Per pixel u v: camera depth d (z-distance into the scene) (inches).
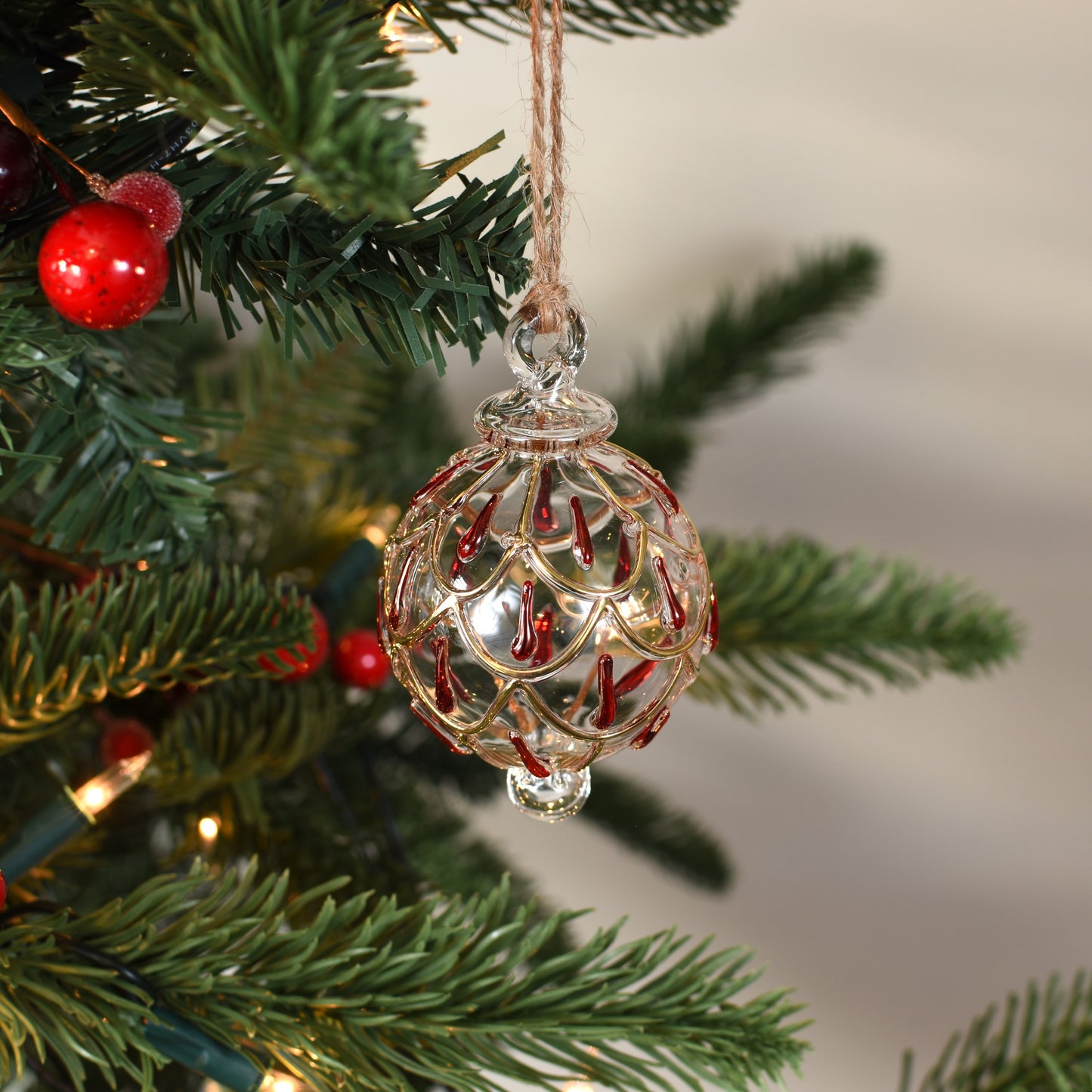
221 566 17.8
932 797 33.6
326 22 12.3
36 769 19.7
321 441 22.4
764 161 30.2
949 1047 18.3
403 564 15.3
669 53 29.5
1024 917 33.5
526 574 14.8
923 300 30.4
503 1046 16.8
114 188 13.8
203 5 12.5
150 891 16.4
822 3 28.7
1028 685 32.3
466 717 15.3
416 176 12.3
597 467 15.3
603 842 35.4
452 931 16.4
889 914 34.4
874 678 33.2
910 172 29.5
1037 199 29.0
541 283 14.4
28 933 15.6
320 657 19.4
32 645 16.4
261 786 20.6
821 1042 35.1
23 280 15.0
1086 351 29.7
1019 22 27.8
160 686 17.3
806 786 34.3
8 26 15.0
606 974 16.5
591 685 15.0
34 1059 17.7
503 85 28.3
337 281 14.6
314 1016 16.1
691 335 28.5
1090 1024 17.7
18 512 19.5
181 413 16.5
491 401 15.2
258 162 13.5
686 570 15.4
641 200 30.9
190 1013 15.8
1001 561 31.7
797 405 32.3
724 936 35.4
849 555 21.9
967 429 31.1
